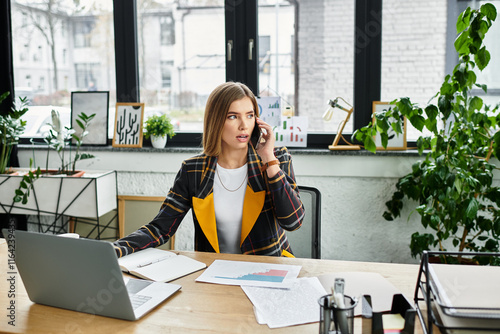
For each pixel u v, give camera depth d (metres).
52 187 2.62
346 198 2.71
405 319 0.96
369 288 1.26
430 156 2.38
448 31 2.88
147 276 1.37
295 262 1.50
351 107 2.85
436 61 2.91
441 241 2.60
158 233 1.68
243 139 1.69
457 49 2.19
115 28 3.03
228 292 1.27
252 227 1.73
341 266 1.46
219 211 1.77
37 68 3.23
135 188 2.94
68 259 1.13
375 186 2.66
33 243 1.16
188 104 3.14
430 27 2.89
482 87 2.16
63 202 2.62
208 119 1.72
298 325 1.08
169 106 3.16
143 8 3.10
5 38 2.95
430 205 2.51
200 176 1.76
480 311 0.95
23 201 2.65
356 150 2.68
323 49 3.05
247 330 1.06
